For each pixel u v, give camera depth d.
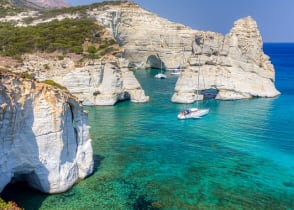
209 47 70.94
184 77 70.25
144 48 131.62
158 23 133.75
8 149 23.88
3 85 23.11
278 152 39.31
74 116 29.48
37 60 64.62
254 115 58.16
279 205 26.70
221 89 72.38
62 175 27.02
